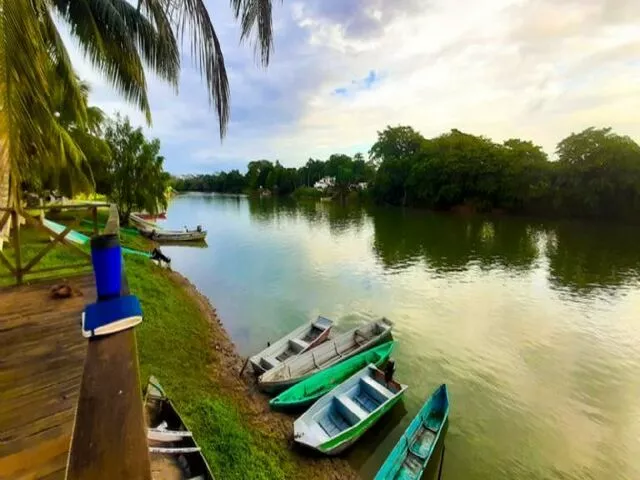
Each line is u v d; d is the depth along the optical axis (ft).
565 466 25.62
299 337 40.22
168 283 56.65
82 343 14.29
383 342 40.86
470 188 180.45
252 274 72.08
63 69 32.60
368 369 31.99
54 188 71.00
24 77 12.12
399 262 82.89
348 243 105.81
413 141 250.16
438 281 68.64
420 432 26.43
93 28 27.94
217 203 274.98
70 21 28.43
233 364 35.99
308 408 28.89
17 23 11.75
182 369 31.99
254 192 378.12
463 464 25.44
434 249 96.78
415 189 204.33
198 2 18.34
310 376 31.71
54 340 14.42
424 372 37.01
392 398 28.32
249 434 24.86
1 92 11.37
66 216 83.66
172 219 168.14
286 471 22.59
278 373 32.24
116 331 7.32
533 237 112.57
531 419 30.27
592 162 136.56
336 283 66.85
